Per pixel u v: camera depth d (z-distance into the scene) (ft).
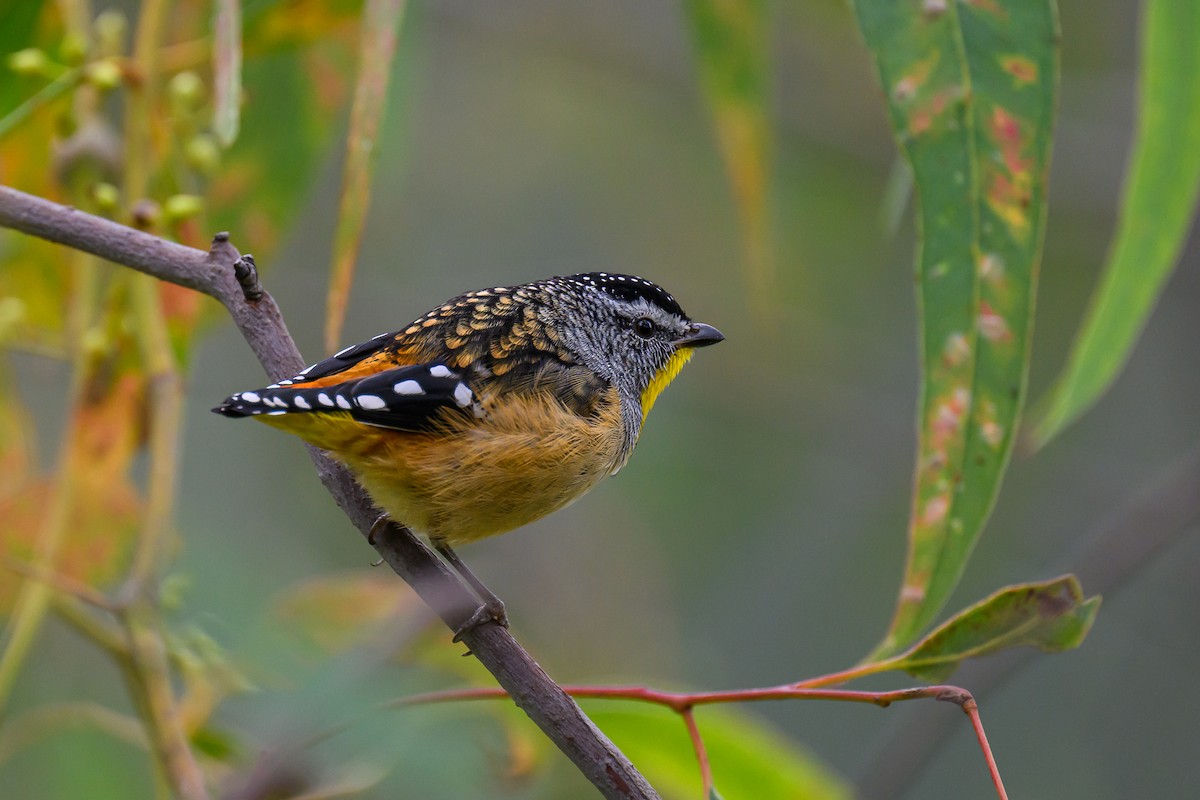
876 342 58.70
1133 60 59.41
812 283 58.85
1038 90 23.67
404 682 31.17
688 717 20.27
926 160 23.66
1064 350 56.65
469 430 24.32
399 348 25.03
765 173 37.24
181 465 46.16
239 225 33.73
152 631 26.55
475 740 32.58
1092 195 57.93
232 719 33.42
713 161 60.13
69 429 28.66
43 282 31.83
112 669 35.35
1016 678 52.65
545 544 47.39
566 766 37.27
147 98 28.43
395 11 24.73
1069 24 59.52
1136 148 27.86
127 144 28.37
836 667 50.80
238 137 33.65
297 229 53.98
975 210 23.45
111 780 34.37
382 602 31.12
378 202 46.96
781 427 56.34
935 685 19.66
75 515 29.32
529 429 24.84
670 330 30.50
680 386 56.49
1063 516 54.54
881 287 59.62
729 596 51.88
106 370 28.99
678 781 31.53
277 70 33.88
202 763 29.60
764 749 30.55
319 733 28.35
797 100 60.03
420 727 31.81
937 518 22.62
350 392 22.54
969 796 50.62
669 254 59.00
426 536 25.09
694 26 36.55
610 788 20.48
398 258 54.95
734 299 58.39
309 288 53.47
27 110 26.71
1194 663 52.44
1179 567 54.13
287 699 29.35
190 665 27.73
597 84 60.64
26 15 30.68
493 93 59.67
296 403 21.74
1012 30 23.84
